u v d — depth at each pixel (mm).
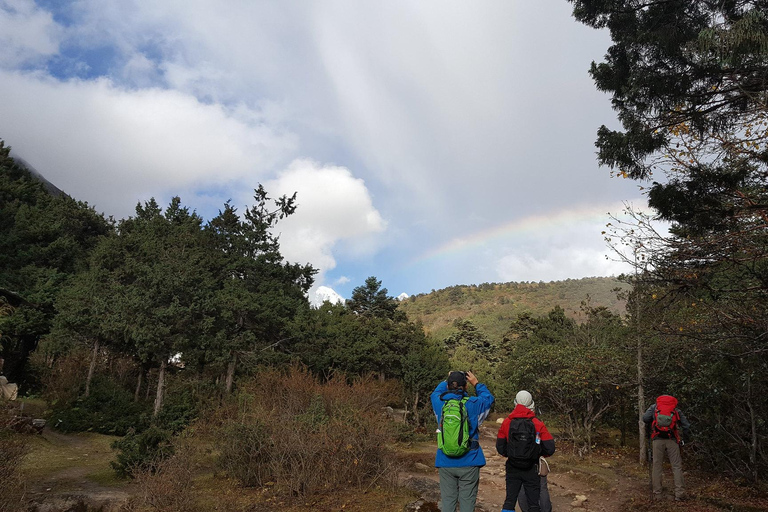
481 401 4578
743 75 7242
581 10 8719
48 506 6953
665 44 7602
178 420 13562
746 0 7203
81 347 20312
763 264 7137
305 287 27172
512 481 5312
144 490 6848
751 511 6551
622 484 9180
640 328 11984
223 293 20516
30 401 18297
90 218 39188
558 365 14594
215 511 6543
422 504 6836
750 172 6633
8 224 30312
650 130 7973
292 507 6773
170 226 23250
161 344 15586
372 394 16062
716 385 9586
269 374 15859
